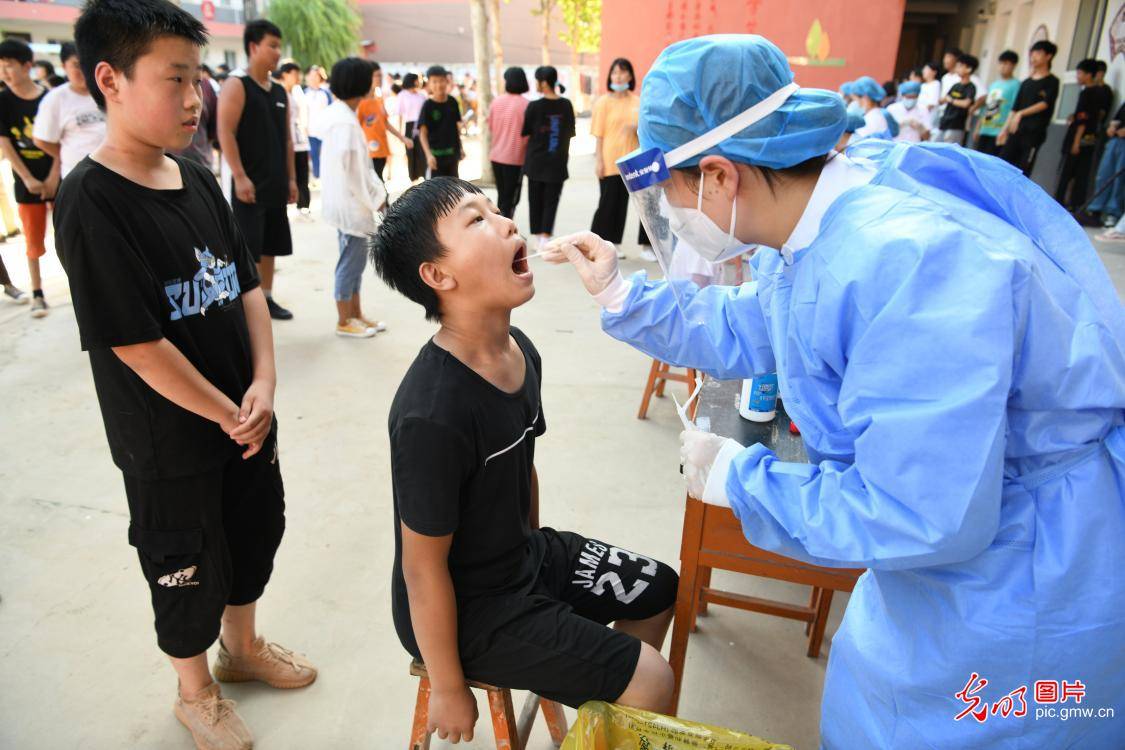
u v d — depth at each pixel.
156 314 1.40
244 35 3.98
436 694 1.27
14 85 4.29
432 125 7.16
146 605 2.20
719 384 1.97
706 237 1.15
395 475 1.20
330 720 1.82
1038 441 0.93
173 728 1.79
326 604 2.20
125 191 1.35
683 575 1.59
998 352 0.84
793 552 1.05
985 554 0.94
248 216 4.13
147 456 1.46
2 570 2.33
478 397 1.21
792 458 1.58
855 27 6.22
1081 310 0.93
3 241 6.43
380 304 4.94
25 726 1.79
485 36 9.62
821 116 0.99
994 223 0.97
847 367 0.95
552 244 1.44
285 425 3.27
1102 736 0.98
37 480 2.83
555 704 1.67
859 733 1.11
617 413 3.41
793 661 2.03
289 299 4.99
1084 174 7.35
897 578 1.04
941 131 8.21
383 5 29.81
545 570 1.47
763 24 6.33
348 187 3.96
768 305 1.25
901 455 0.87
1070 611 0.92
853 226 0.96
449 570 1.31
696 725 1.19
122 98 1.32
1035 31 9.45
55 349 4.08
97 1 1.27
